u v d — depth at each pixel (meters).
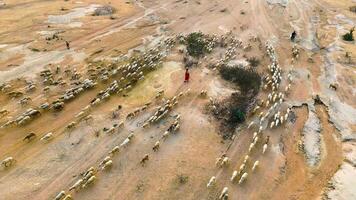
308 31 71.69
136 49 58.66
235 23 73.12
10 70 49.69
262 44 64.31
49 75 48.88
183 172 34.78
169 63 54.00
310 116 44.59
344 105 47.59
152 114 42.16
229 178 34.69
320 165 37.28
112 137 38.22
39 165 33.94
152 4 80.81
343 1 91.62
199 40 62.00
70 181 32.62
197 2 83.31
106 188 32.34
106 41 60.91
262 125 42.09
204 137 39.56
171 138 38.84
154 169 34.84
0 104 42.31
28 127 38.81
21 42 57.97
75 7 74.31
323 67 57.53
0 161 34.06
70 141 37.19
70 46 58.19
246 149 38.47
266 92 48.88
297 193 33.94
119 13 73.75
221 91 47.72
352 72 56.06
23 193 31.03
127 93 45.84
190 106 44.34
